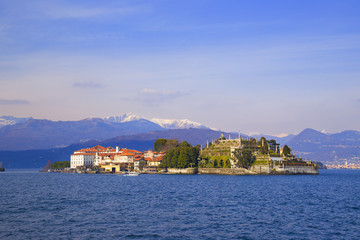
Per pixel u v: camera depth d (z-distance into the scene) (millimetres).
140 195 162000
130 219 102562
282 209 120438
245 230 89938
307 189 195250
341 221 100688
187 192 175375
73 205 129375
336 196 159750
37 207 124562
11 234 85688
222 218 104250
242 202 137375
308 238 83062
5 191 184875
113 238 82500
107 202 137500
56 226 93750
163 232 87812
